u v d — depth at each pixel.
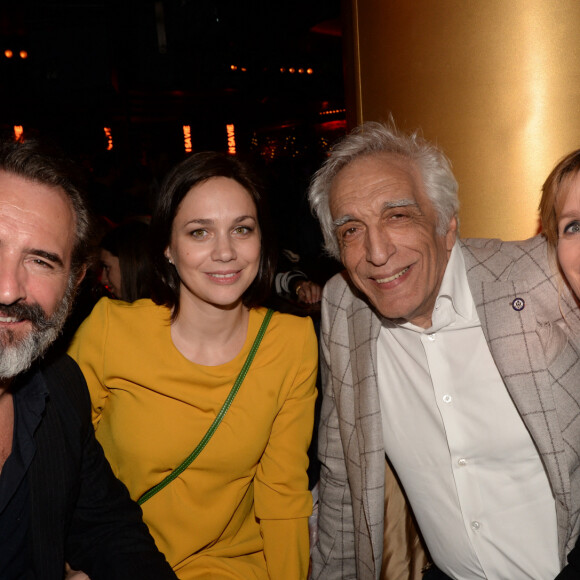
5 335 1.43
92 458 1.80
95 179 6.78
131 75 10.40
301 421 2.02
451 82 2.31
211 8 7.56
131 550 1.74
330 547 2.18
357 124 2.67
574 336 1.68
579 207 1.52
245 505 2.02
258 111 13.77
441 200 1.84
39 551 1.57
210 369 1.89
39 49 9.00
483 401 1.84
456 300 1.81
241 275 1.87
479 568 1.92
